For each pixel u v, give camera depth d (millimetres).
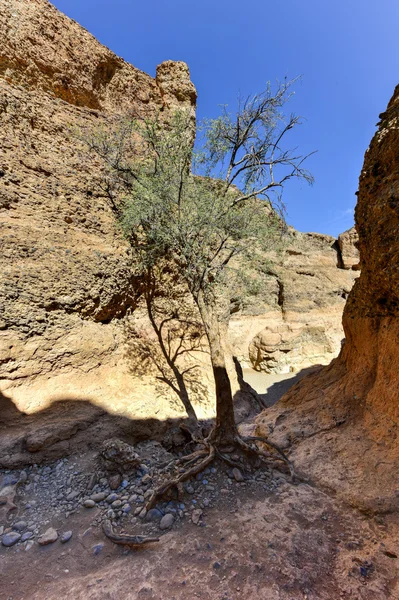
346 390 5391
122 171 8211
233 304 22047
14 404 5488
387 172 4875
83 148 8375
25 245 6469
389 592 2414
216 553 2920
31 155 7234
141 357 7945
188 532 3254
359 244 5672
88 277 7336
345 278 27250
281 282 25969
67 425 5559
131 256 8547
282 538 3053
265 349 23766
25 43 7996
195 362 9164
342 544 2969
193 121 12164
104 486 4309
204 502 3717
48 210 7141
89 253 7555
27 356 5879
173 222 7145
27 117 7434
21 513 3891
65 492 4305
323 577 2598
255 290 9719
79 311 7113
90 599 2482
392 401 4211
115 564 2900
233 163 7711
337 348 24656
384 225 4625
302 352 23984
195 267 6578
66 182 7723
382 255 4574
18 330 5898
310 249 28062
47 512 3875
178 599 2436
